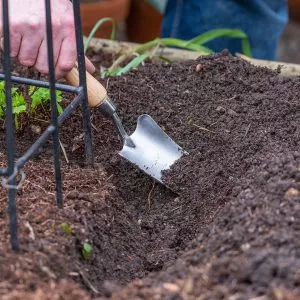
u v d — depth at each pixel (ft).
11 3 3.91
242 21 6.34
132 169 4.45
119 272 3.65
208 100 4.73
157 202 4.33
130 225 4.03
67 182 3.98
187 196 4.25
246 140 4.33
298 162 3.74
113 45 5.51
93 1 7.15
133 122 4.64
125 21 8.14
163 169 4.36
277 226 3.31
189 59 5.28
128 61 5.36
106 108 4.22
